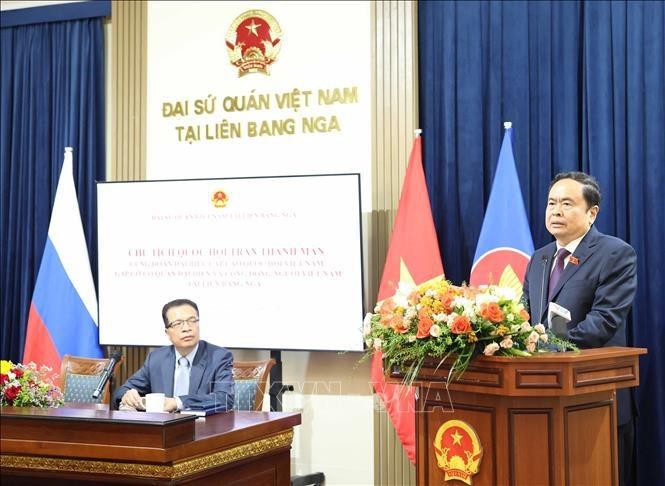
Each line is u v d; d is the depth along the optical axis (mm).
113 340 5684
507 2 5355
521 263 4891
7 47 6445
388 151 5520
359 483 5469
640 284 4906
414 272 5125
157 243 5613
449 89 5418
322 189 5285
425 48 5598
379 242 5504
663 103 4949
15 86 6434
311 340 5297
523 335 2840
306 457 5586
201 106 5945
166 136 6020
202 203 5535
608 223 5004
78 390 5078
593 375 2848
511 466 2811
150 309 5621
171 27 6039
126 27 6141
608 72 5062
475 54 5383
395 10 5543
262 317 5395
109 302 5699
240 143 5852
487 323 2818
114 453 2637
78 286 5789
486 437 2896
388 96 5535
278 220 5375
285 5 5785
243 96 5859
